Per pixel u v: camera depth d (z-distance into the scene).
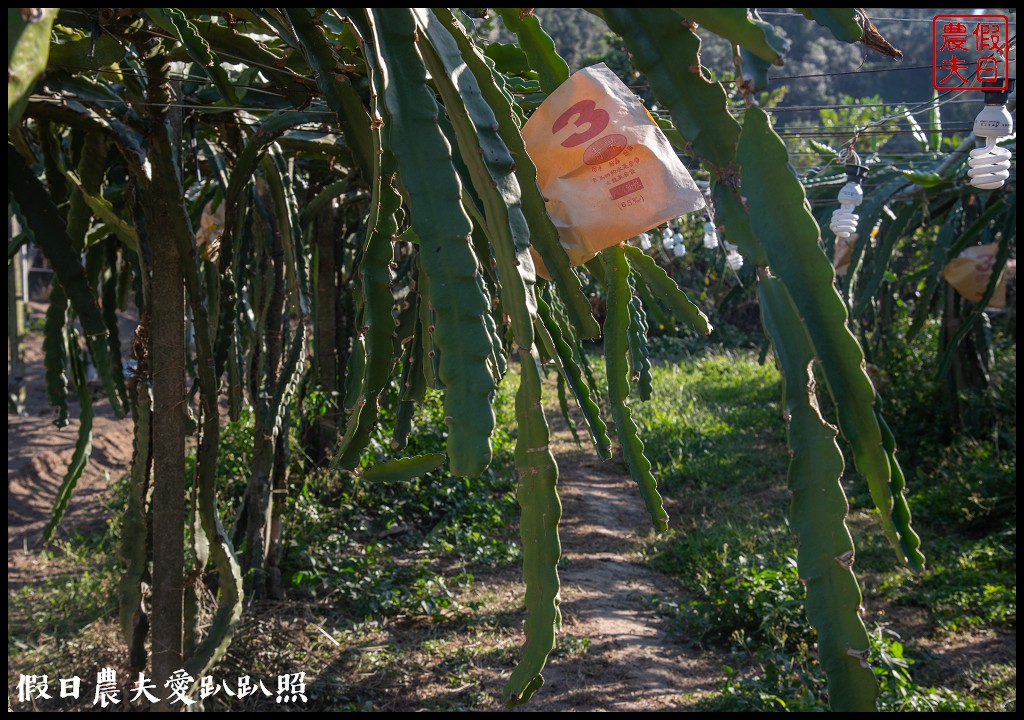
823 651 1.28
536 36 1.82
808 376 1.32
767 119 1.32
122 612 3.50
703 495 8.82
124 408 3.65
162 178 3.04
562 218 1.67
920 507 7.66
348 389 1.95
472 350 1.32
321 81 1.87
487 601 5.75
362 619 5.26
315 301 5.86
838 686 1.27
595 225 1.66
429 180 1.34
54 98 2.57
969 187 5.96
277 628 4.65
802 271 1.31
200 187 5.34
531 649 1.46
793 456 1.31
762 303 1.34
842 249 6.53
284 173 4.04
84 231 3.53
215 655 3.48
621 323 1.94
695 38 1.32
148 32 2.21
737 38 1.27
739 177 1.35
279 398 4.31
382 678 4.50
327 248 6.71
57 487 7.75
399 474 1.88
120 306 5.14
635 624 5.66
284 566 5.71
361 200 6.53
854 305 7.32
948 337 8.92
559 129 1.69
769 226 1.32
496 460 8.77
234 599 3.59
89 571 5.52
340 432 6.86
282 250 4.57
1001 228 6.96
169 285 3.22
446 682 4.57
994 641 5.17
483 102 1.48
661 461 10.20
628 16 1.33
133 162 2.93
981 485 7.40
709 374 15.23
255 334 4.78
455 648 4.99
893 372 10.21
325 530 6.41
